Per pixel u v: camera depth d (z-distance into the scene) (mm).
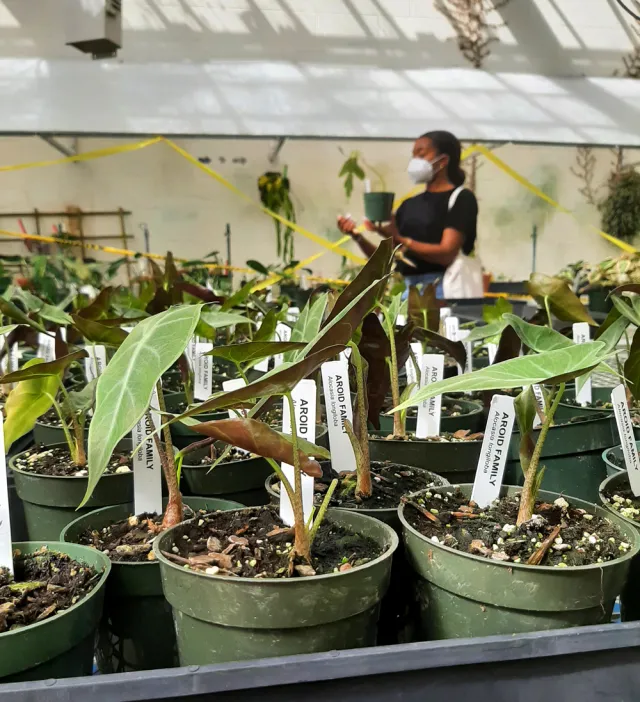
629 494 1022
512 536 818
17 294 1611
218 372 2113
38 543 856
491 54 3777
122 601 840
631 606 921
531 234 5008
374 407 1167
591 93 3850
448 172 3816
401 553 918
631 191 4773
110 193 5039
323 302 935
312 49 3672
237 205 5219
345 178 5215
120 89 3498
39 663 638
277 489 1006
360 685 598
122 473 1066
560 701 628
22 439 1551
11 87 3404
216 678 572
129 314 1546
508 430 919
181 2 3500
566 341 894
